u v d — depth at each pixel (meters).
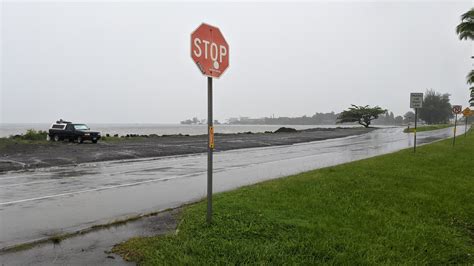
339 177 9.55
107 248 4.62
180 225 5.36
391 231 5.22
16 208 7.09
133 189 9.23
